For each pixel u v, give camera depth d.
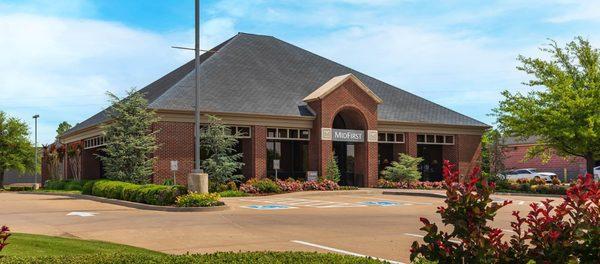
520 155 59.19
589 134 32.81
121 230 14.88
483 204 4.63
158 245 12.35
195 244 12.48
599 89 33.62
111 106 32.31
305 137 36.91
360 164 38.62
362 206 23.27
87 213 20.06
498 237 4.72
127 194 25.05
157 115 31.92
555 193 34.19
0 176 59.81
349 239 13.30
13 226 16.02
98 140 40.22
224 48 40.56
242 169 35.47
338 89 37.03
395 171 38.09
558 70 35.69
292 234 14.18
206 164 32.03
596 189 4.83
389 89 44.31
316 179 35.41
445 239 4.74
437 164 43.19
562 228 4.75
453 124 42.00
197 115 23.80
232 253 8.27
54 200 28.27
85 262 7.50
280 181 33.84
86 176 42.16
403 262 10.21
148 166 30.75
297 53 43.84
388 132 39.88
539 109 35.38
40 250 10.67
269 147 36.19
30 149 61.56
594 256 4.71
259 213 19.84
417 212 20.47
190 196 21.47
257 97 36.25
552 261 4.62
